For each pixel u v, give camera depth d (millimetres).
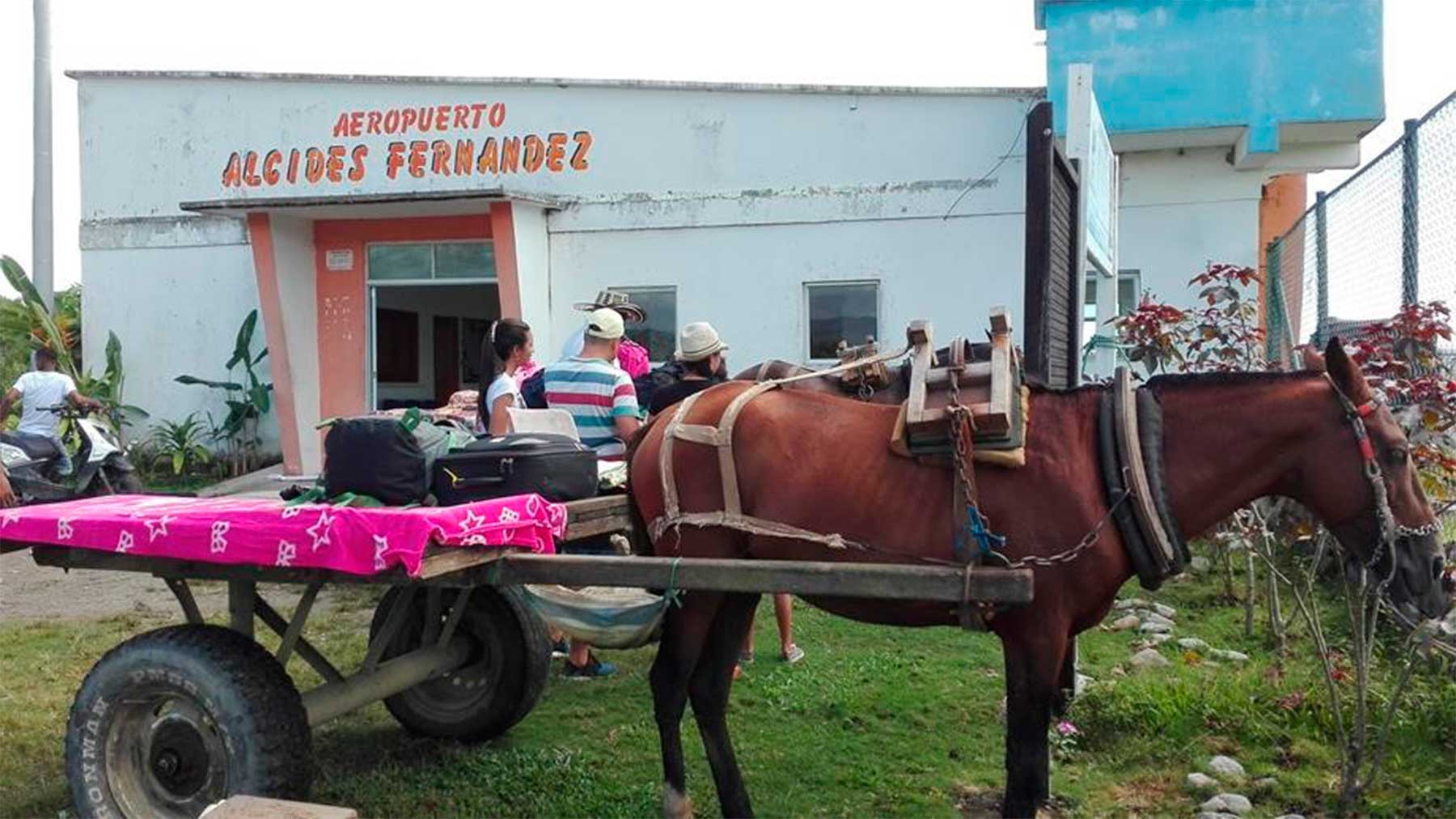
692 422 4410
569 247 13312
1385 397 5355
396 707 5469
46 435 10250
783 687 6188
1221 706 5480
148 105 14680
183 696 4125
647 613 4371
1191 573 8875
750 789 4914
